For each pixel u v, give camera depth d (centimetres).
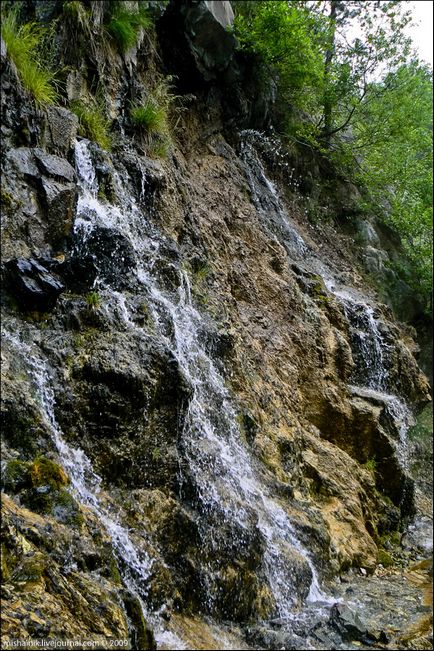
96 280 568
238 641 464
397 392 1068
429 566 751
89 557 396
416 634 535
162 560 462
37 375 465
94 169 658
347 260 1270
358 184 1433
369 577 671
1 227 509
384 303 1259
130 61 811
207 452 561
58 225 558
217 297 756
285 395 791
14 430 428
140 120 792
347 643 505
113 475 486
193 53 941
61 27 693
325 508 716
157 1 874
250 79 1083
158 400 528
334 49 1319
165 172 782
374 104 1352
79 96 705
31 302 498
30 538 376
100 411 489
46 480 417
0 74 544
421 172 1527
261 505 589
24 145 566
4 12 618
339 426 852
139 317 579
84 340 514
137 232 689
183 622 451
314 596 579
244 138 1112
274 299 878
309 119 1315
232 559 505
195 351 650
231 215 916
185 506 509
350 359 930
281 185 1212
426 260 1520
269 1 1055
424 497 1079
